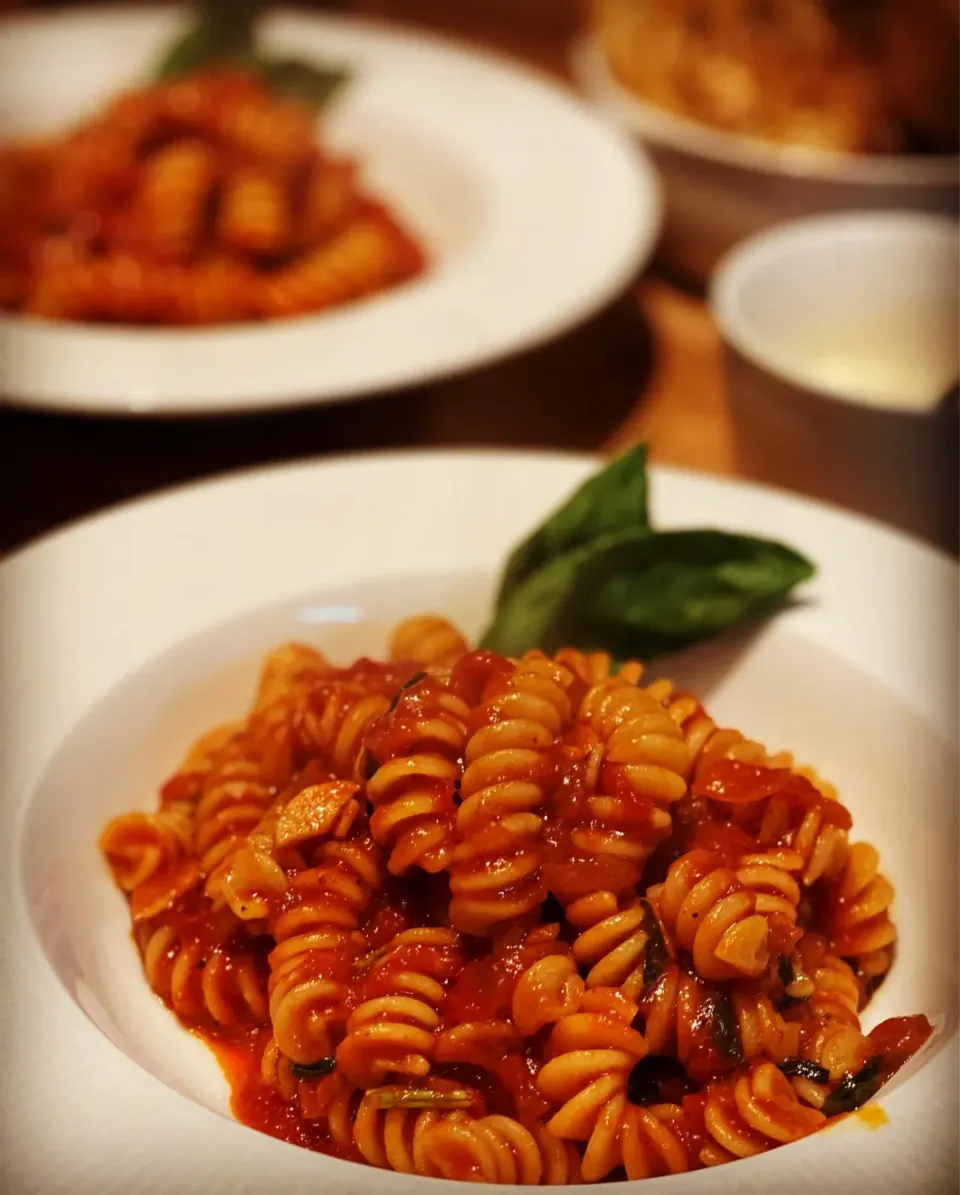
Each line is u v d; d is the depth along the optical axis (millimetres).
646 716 198
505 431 354
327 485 286
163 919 210
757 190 400
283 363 317
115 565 265
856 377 347
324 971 189
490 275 367
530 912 192
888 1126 170
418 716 198
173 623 256
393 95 480
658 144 410
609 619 250
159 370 311
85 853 222
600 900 189
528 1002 182
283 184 402
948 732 232
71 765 229
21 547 297
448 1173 174
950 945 210
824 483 301
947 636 251
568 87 557
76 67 498
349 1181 163
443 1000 188
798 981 193
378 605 268
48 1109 171
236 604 261
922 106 419
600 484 256
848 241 342
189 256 385
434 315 343
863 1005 208
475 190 433
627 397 374
